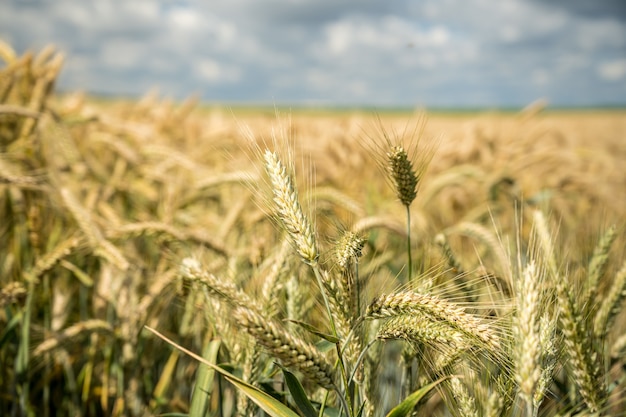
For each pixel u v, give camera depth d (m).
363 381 2.46
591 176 9.88
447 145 10.98
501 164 10.28
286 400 2.78
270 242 4.31
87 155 7.74
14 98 6.25
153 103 13.28
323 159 8.63
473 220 6.90
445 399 2.53
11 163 5.35
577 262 3.78
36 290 4.67
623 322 3.85
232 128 10.21
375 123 2.85
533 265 2.25
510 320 2.37
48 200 5.16
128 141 9.91
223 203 7.66
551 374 2.32
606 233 3.38
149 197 6.91
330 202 5.89
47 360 4.14
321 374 2.03
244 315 1.98
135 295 4.04
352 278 2.38
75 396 4.23
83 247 4.11
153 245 5.77
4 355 4.17
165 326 4.48
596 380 2.45
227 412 3.69
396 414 2.04
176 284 3.74
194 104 12.10
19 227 4.86
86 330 3.69
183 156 7.36
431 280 2.51
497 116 14.45
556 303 2.57
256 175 2.30
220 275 3.45
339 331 2.34
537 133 12.23
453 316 2.07
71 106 7.82
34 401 4.59
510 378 2.29
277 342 1.97
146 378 4.27
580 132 23.55
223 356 3.03
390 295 2.13
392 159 2.71
